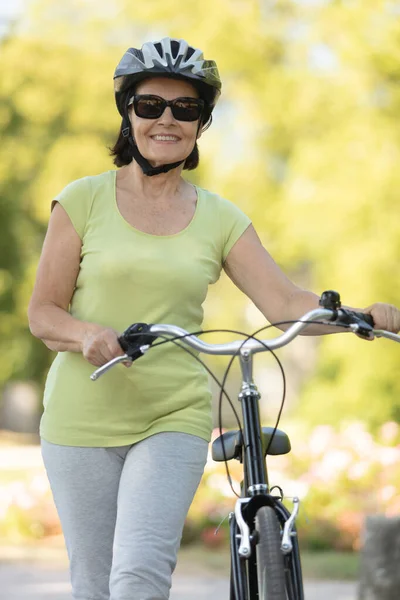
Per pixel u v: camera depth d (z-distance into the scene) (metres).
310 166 30.20
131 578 5.84
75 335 6.13
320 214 29.75
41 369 45.59
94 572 6.48
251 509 5.51
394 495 18.62
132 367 6.33
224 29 33.66
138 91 6.54
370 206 29.30
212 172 35.16
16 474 31.64
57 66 37.44
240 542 5.45
